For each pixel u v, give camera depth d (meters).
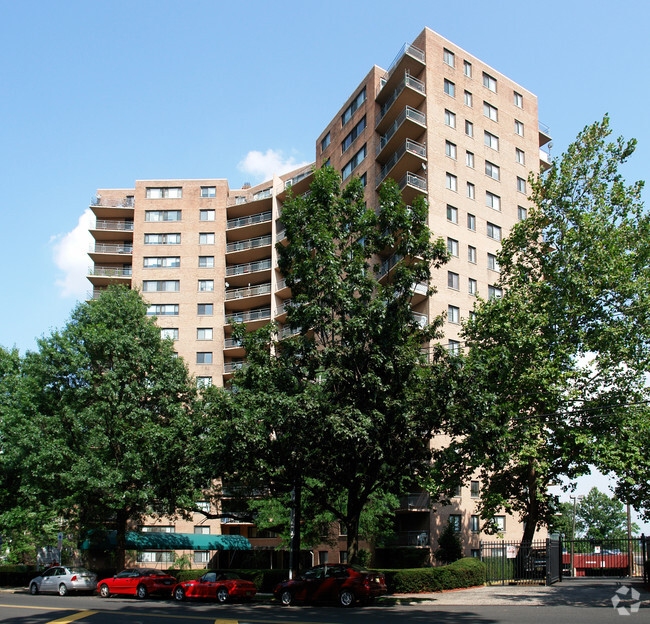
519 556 32.47
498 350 27.86
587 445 28.25
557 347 30.27
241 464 26.61
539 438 29.58
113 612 21.41
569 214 32.88
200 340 67.12
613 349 30.17
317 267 25.84
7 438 38.88
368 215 26.95
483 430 25.33
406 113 50.06
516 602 22.70
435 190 49.78
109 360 38.72
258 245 68.69
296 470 27.16
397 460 26.88
